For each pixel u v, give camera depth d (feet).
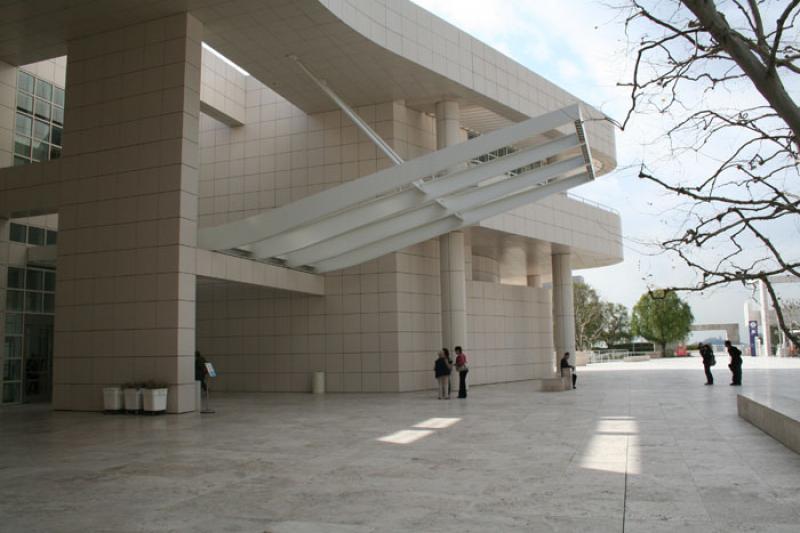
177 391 60.95
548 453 34.35
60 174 69.46
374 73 81.51
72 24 68.13
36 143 83.66
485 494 25.07
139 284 63.87
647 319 249.14
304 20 69.21
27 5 64.44
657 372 123.54
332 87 84.89
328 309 89.56
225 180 96.78
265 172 94.73
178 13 66.44
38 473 31.22
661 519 20.85
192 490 26.89
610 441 38.01
